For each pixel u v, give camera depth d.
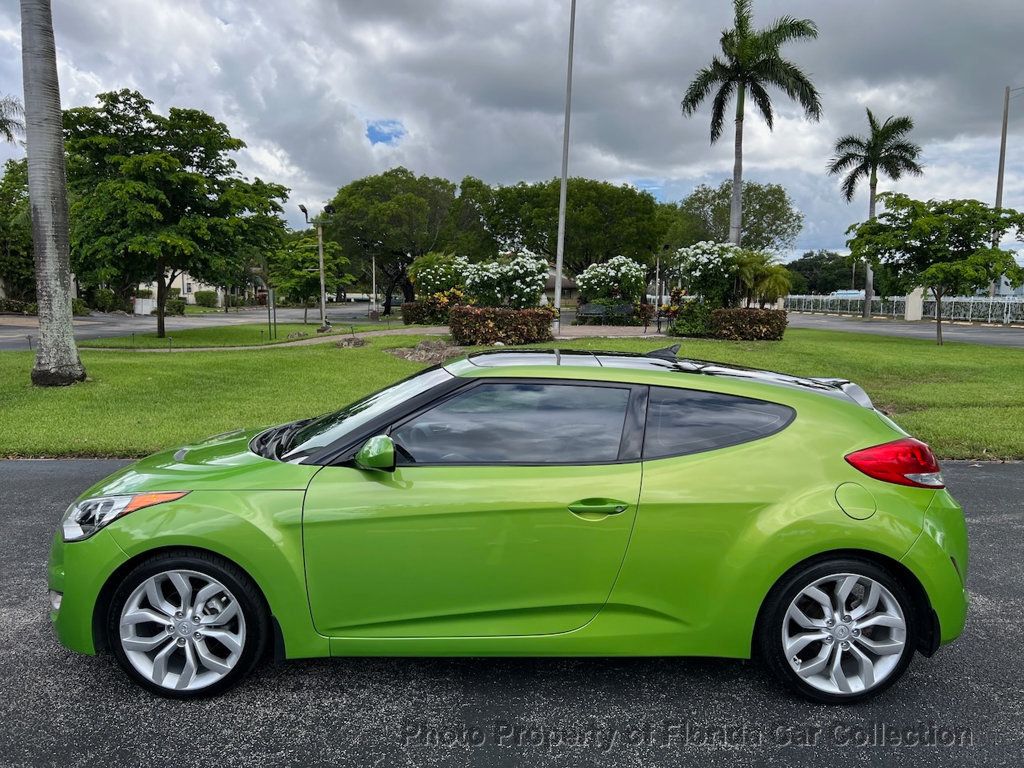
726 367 3.80
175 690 3.11
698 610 3.11
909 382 14.09
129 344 22.08
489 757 2.79
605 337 22.03
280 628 3.08
